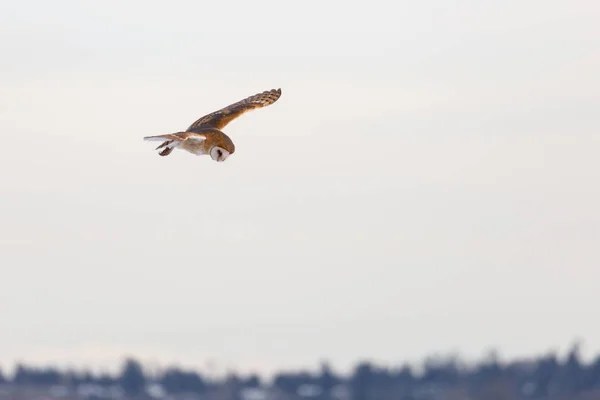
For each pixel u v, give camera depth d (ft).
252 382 483.10
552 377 430.20
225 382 475.31
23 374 452.76
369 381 460.96
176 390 474.08
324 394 474.08
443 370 455.22
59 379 458.50
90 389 457.27
